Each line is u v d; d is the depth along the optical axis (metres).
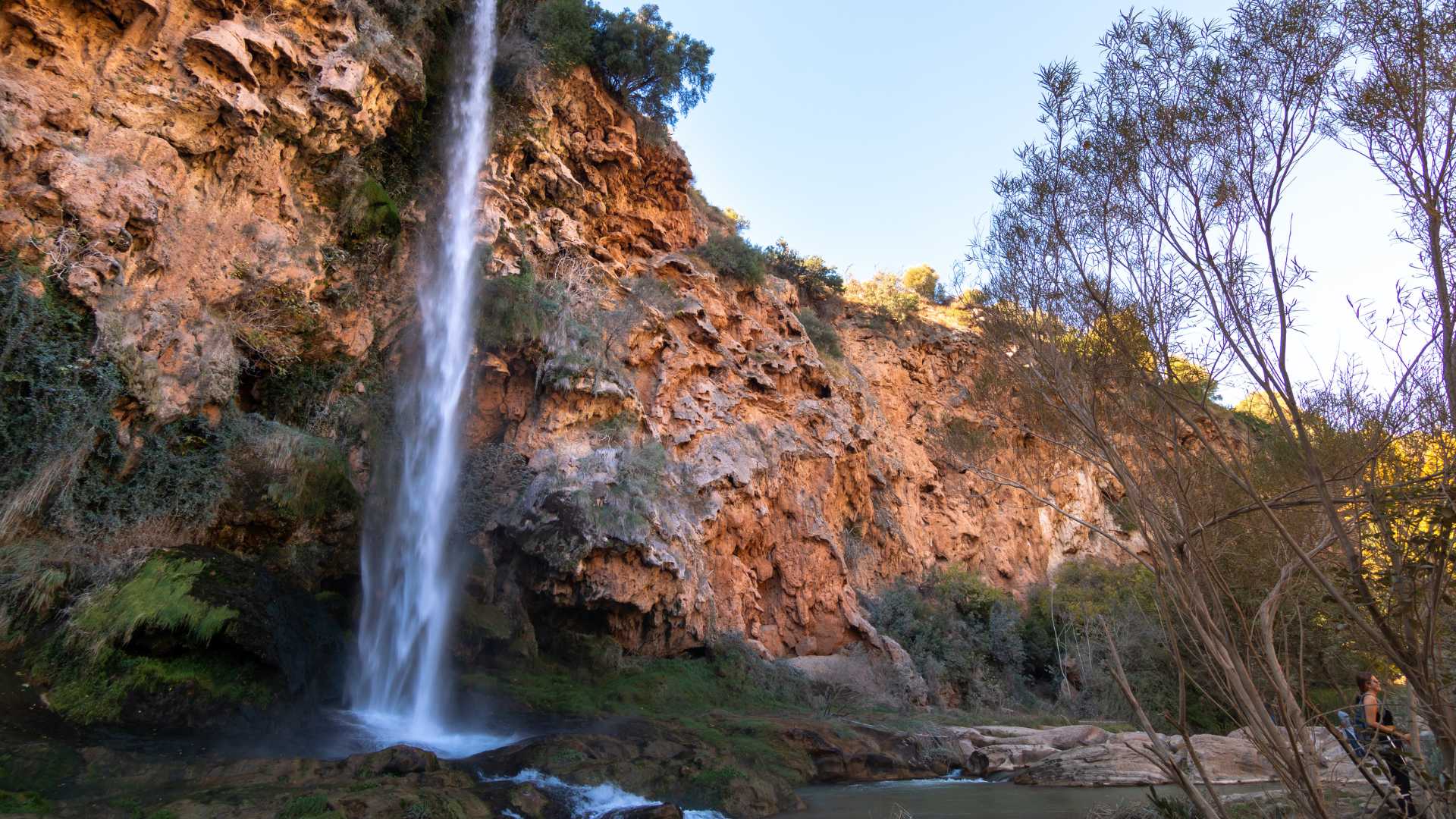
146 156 12.55
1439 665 5.41
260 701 10.38
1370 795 7.15
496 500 17.97
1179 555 6.18
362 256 16.78
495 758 10.80
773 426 24.66
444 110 19.56
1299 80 5.93
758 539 22.77
